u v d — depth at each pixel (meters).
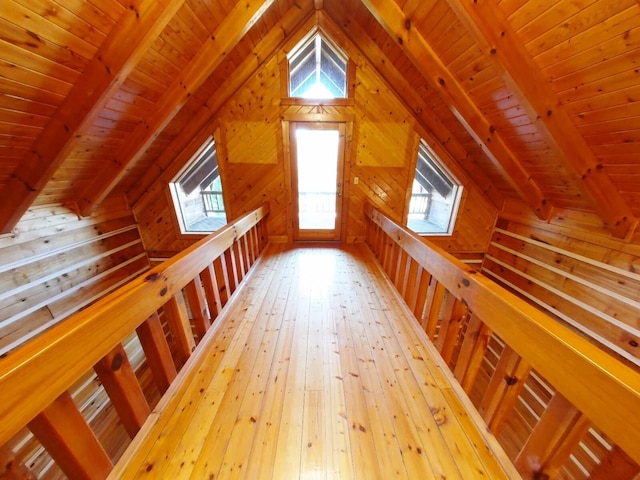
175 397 1.32
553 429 0.87
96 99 1.64
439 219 4.68
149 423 1.18
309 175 3.81
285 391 1.38
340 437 1.15
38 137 1.70
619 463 0.73
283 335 1.84
